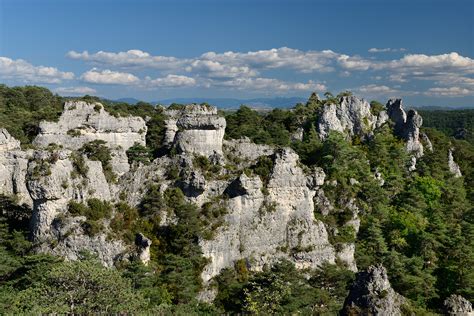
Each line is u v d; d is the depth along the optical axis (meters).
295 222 94.25
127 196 90.25
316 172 96.56
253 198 91.69
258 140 120.12
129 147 101.50
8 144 94.94
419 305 84.06
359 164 122.56
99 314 63.03
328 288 82.12
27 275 71.75
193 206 88.12
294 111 152.75
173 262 77.69
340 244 96.12
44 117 105.38
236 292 79.38
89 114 97.38
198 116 96.62
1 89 151.12
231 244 88.12
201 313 72.81
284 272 77.44
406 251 103.62
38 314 58.12
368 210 111.69
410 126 150.12
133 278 72.81
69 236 79.38
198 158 94.75
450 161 152.75
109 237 80.88
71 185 83.69
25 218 90.31
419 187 129.50
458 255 97.88
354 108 147.00
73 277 63.59
